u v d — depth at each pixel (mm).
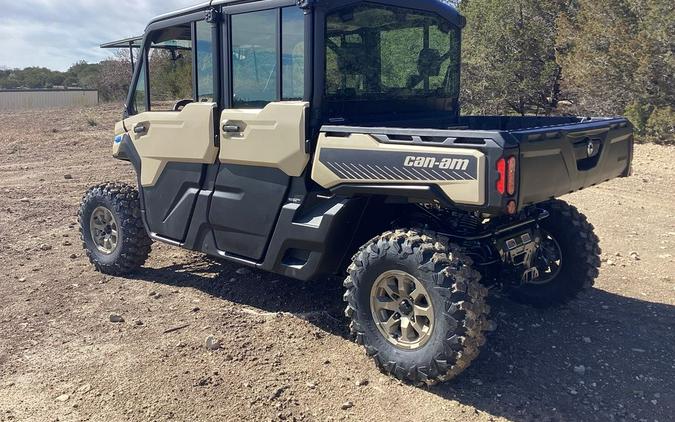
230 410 3799
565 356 4445
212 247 5395
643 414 3732
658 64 16422
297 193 4684
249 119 4820
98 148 17312
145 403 3902
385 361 4086
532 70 20422
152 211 5914
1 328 5105
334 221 4383
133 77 6051
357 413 3756
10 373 4359
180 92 5551
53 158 15555
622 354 4484
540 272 5195
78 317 5297
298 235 4609
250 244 5047
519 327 4922
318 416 3736
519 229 4715
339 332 4859
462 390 3969
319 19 4441
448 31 5723
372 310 4168
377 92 5035
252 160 4844
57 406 3914
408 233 4039
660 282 5969
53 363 4477
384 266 4047
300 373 4223
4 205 9961
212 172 5277
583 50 17797
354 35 4754
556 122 5395
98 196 6375
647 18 16844
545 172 3898
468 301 3736
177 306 5465
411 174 3920
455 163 3725
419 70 5441
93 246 6562
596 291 5734
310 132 4543
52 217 9156
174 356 4488
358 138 4195
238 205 5055
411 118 5363
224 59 5059
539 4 20031
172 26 5434
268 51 4762
